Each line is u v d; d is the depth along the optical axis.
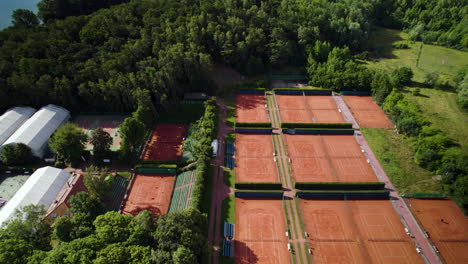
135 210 87.31
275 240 80.00
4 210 79.56
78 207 74.56
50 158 101.12
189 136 112.31
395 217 86.75
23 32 133.25
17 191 87.06
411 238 81.38
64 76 115.12
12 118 108.44
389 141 112.56
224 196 91.44
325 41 158.00
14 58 118.81
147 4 153.62
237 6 159.12
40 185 84.69
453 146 105.88
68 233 69.06
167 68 117.56
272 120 124.06
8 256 57.81
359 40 171.50
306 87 147.25
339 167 102.31
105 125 117.75
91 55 125.12
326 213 87.50
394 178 97.75
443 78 144.50
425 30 189.38
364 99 138.50
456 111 124.50
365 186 92.56
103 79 118.12
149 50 129.50
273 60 146.62
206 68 128.62
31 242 66.19
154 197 91.62
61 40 126.75
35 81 113.38
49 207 81.75
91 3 174.00
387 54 172.50
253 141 113.00
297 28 156.50
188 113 125.38
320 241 80.19
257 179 97.31
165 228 66.25
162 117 123.88
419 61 162.88
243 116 125.88
